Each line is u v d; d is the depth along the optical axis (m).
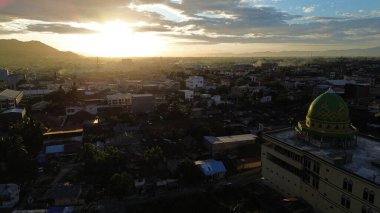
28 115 152.38
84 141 115.00
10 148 92.38
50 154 102.81
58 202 74.75
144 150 105.56
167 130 127.19
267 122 145.25
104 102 180.62
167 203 76.50
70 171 94.06
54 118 140.88
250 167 96.75
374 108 158.50
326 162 65.25
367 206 56.91
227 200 78.31
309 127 77.88
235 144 108.25
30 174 90.31
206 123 133.62
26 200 77.19
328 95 76.00
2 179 86.50
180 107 167.00
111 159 92.25
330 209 65.44
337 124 73.44
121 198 77.88
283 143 78.50
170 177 88.75
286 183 78.50
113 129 130.75
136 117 152.00
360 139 82.94
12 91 184.12
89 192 80.50
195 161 96.31
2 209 72.62
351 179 59.81
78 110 153.75
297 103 186.00
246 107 176.75
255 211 71.56
